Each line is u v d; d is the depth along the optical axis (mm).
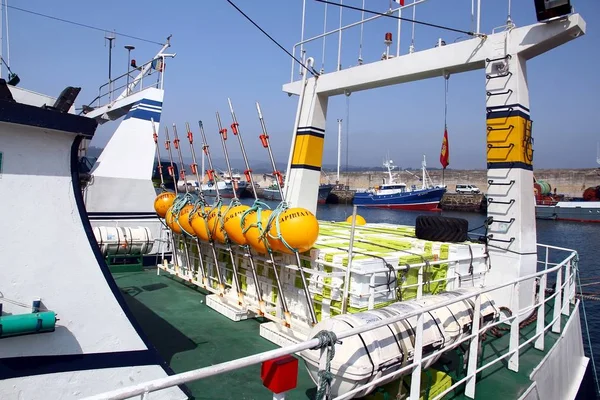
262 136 5750
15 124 2750
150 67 10812
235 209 5883
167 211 7805
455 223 6398
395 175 78875
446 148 7355
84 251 3064
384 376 3254
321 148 8930
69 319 2973
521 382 4605
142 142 10000
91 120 3016
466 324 4406
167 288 7699
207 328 5789
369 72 7719
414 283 5324
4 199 2771
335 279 4879
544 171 65375
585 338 12648
